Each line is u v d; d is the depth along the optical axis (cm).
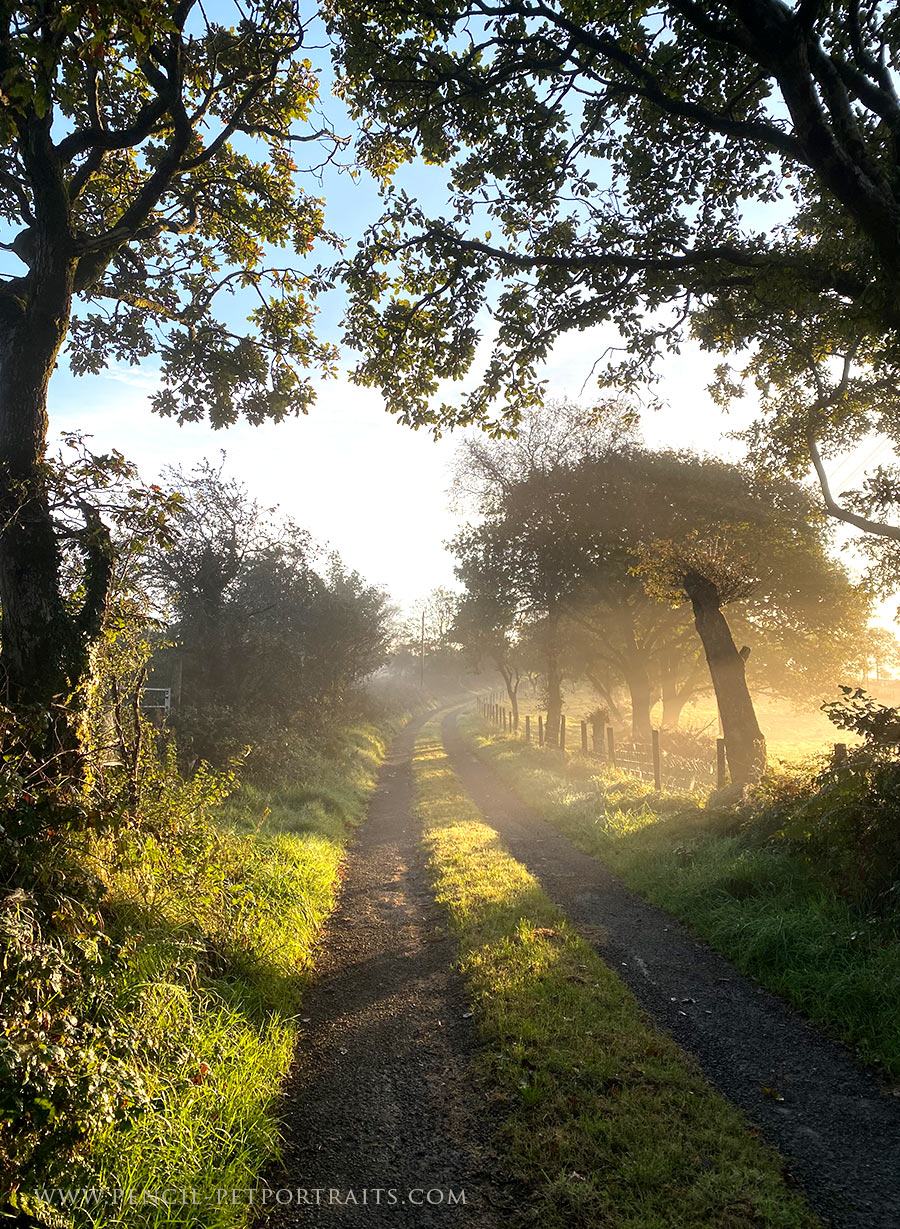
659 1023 458
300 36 791
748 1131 339
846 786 614
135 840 518
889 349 780
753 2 591
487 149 917
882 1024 424
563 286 909
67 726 539
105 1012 358
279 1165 335
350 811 1308
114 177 948
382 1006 509
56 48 438
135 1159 296
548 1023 448
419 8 777
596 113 855
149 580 1602
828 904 571
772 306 880
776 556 1997
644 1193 299
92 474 563
